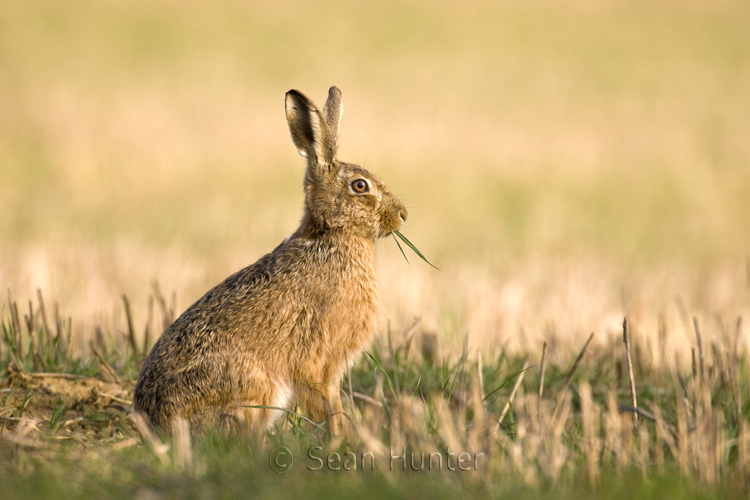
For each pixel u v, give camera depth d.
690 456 14.68
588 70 112.19
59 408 19.95
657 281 42.44
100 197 60.47
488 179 68.94
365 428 15.69
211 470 13.70
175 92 94.00
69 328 24.56
